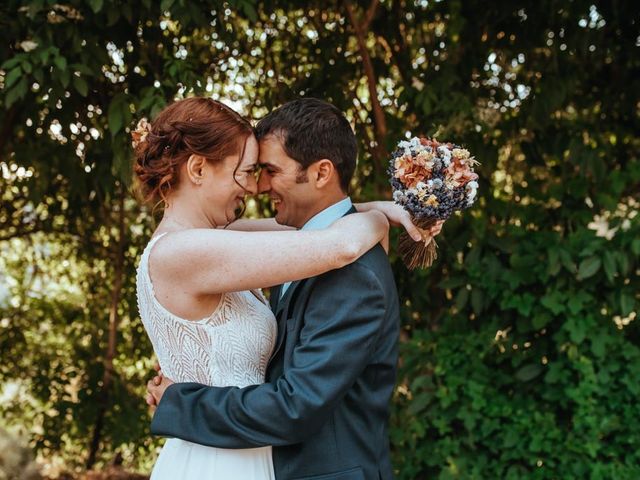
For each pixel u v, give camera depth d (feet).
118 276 12.96
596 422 9.34
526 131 10.52
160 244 4.75
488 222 10.28
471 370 9.98
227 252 4.52
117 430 12.92
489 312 10.35
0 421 13.47
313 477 4.77
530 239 9.97
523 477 9.66
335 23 11.25
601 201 9.55
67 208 12.41
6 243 13.52
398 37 11.23
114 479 13.03
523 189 10.31
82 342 13.48
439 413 9.99
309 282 4.85
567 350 9.75
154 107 8.18
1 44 8.61
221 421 4.51
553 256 9.36
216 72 11.31
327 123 5.02
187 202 4.99
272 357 5.14
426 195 4.62
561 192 9.94
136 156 5.11
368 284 4.69
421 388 10.21
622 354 9.37
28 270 13.73
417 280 10.52
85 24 8.47
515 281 9.71
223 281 4.55
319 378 4.48
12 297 13.47
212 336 4.81
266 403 4.46
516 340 10.08
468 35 10.61
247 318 5.02
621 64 10.80
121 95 8.51
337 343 4.55
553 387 9.86
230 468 4.85
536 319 9.72
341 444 4.83
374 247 5.02
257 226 6.39
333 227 4.67
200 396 4.62
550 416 9.60
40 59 8.14
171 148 4.86
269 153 5.04
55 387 13.14
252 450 4.92
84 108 10.06
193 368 4.81
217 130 4.84
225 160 4.90
